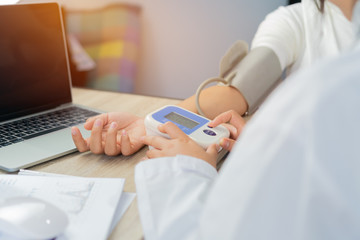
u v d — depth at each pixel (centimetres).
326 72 23
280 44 91
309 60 83
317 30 81
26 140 64
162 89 158
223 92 82
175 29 145
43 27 79
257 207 24
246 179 24
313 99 22
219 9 135
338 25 79
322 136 21
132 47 154
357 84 22
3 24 72
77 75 156
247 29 133
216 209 27
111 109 85
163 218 37
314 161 22
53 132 68
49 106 82
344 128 21
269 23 98
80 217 41
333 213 22
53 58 82
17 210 37
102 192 46
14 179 50
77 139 59
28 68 77
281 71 90
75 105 86
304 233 23
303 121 22
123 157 61
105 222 40
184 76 152
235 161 26
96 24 154
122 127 68
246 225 24
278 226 23
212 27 139
